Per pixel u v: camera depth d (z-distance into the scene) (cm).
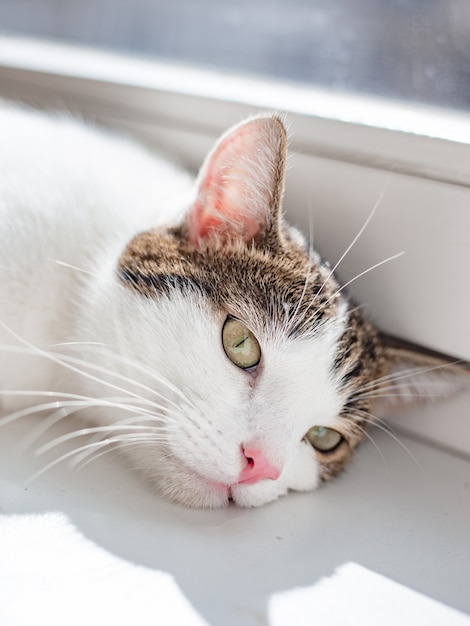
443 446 35
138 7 45
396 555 26
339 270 35
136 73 42
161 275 29
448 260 32
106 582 22
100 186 33
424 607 24
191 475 28
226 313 29
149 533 25
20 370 31
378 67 38
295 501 29
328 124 34
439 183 31
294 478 30
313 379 29
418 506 30
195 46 44
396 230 33
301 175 35
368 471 32
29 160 33
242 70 43
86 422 31
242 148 29
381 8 37
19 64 44
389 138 32
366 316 34
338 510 29
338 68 39
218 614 22
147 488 28
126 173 35
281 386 29
